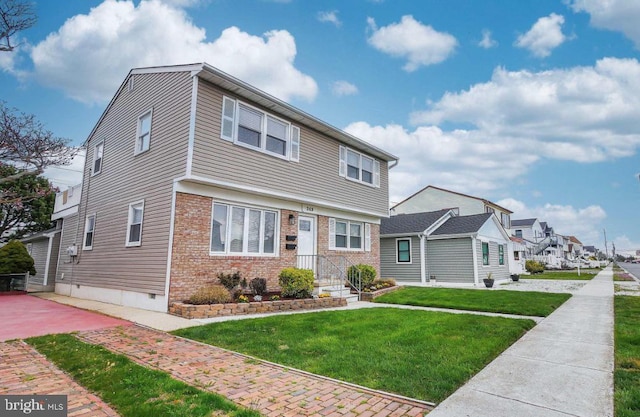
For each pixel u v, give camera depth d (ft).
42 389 13.65
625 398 12.94
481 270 64.75
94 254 44.01
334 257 47.88
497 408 12.30
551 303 35.86
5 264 53.47
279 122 41.63
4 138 36.22
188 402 12.14
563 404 12.66
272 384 14.23
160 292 31.58
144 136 39.14
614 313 30.42
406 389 13.74
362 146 52.85
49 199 82.84
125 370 15.42
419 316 28.50
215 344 20.40
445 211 76.02
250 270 37.19
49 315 30.53
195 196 33.50
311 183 44.57
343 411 11.81
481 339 21.01
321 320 26.84
